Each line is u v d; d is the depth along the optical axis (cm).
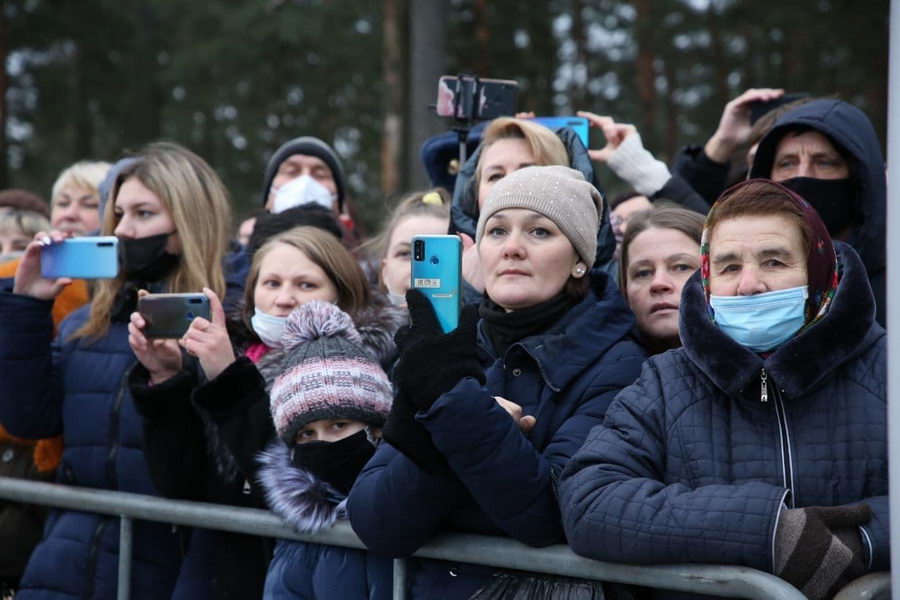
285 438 330
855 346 262
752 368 263
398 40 2011
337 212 617
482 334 331
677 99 3247
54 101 2675
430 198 484
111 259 397
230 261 489
